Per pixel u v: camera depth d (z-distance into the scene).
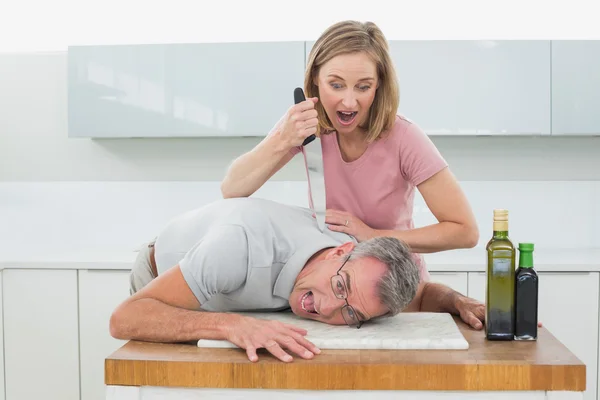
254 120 3.17
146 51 3.18
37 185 3.54
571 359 1.33
